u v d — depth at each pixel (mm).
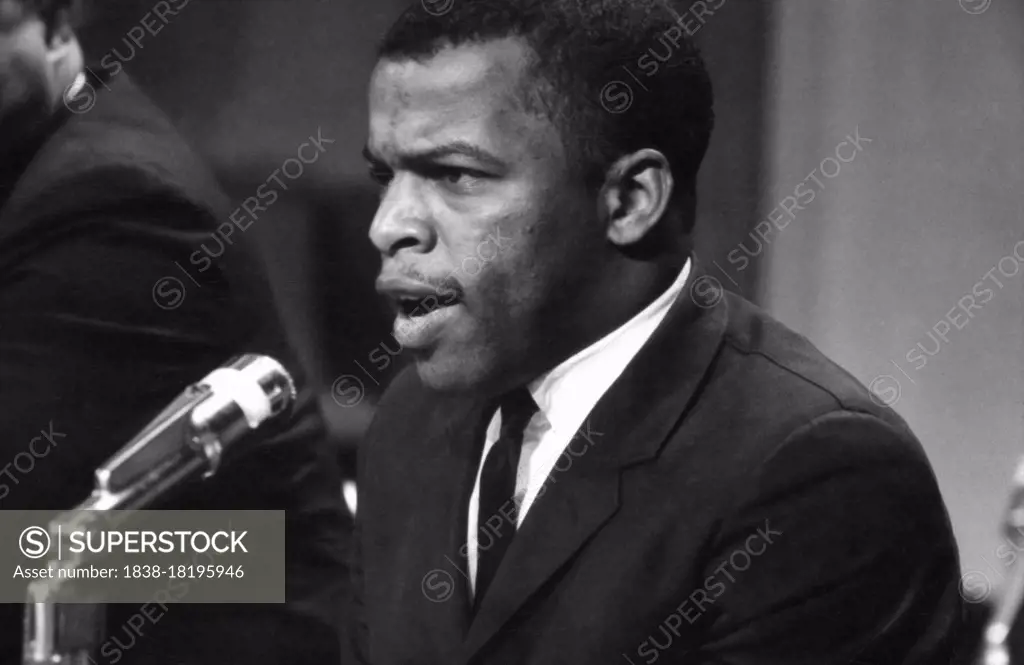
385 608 3357
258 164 4859
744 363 3039
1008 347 4656
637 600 2918
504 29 2857
